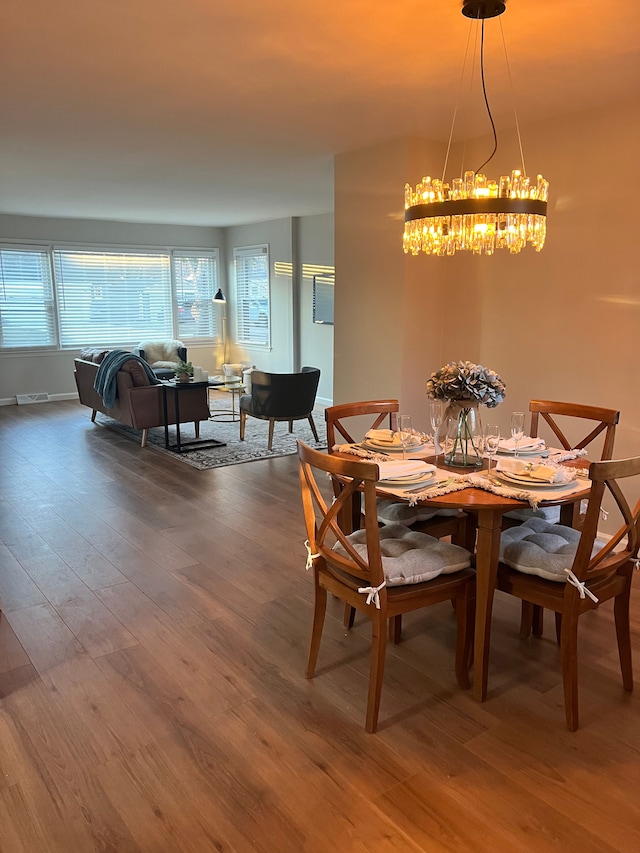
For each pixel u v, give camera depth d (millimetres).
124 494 4590
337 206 4637
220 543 3676
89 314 8797
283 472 5191
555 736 2066
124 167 5020
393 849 1637
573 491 2195
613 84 3014
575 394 3678
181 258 9516
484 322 4133
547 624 2834
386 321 4336
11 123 3732
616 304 3416
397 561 2191
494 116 3549
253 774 1898
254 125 3740
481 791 1830
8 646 2588
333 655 2549
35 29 2398
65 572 3281
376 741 2041
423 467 2381
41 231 8203
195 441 6238
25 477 5027
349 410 3201
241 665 2465
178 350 9008
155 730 2092
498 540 2178
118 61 2734
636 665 2461
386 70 2824
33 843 1662
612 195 3363
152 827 1709
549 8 2203
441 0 2145
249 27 2375
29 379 8430
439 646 2633
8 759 1963
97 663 2471
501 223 2365
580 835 1677
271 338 9102
